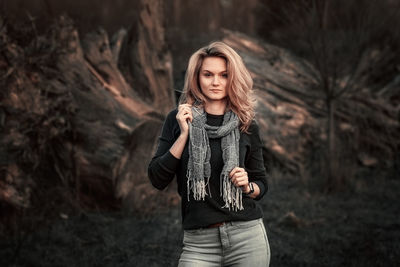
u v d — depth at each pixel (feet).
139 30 22.02
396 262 13.79
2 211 15.01
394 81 31.01
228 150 7.06
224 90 7.35
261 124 25.31
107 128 17.24
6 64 15.71
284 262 13.82
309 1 22.18
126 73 21.61
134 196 17.99
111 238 15.06
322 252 14.57
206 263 7.20
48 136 16.21
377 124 27.14
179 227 16.39
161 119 19.60
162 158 7.27
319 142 26.02
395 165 26.11
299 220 16.98
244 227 7.19
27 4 23.11
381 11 23.82
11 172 14.85
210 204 7.12
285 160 24.61
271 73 28.60
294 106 27.02
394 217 18.24
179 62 29.86
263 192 7.55
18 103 15.72
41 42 16.89
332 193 21.54
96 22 30.78
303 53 32.04
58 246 14.33
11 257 13.25
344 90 22.57
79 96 17.40
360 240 15.51
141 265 13.26
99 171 16.78
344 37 22.54
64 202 16.83
